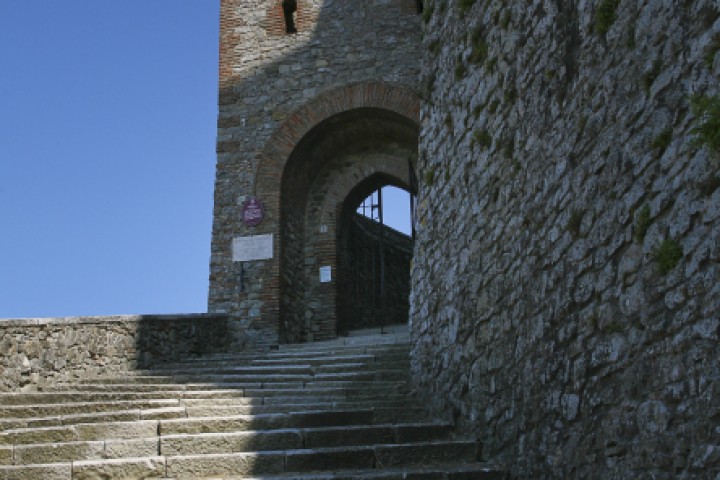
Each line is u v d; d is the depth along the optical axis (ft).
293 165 51.57
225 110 52.60
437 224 28.71
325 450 22.44
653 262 13.46
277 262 48.78
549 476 17.47
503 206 21.89
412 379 30.76
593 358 15.62
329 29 52.75
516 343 20.20
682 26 13.01
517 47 21.45
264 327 47.75
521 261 20.18
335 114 50.90
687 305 12.38
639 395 13.73
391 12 52.26
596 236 15.81
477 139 24.35
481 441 22.44
